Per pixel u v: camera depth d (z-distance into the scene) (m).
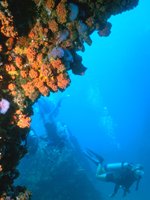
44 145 10.67
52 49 2.36
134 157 19.98
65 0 2.27
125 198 13.66
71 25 2.42
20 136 2.62
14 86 2.37
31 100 2.51
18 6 2.27
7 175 2.61
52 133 9.66
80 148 12.47
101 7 2.57
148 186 15.39
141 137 22.09
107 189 14.02
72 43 2.52
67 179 9.98
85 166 12.57
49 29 2.39
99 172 8.55
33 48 2.33
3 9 2.08
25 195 2.64
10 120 2.45
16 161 2.61
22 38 2.32
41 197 9.38
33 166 10.18
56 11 2.30
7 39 2.29
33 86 2.38
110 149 23.23
